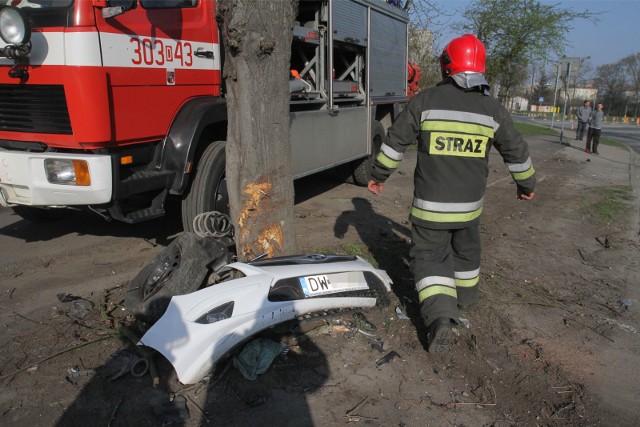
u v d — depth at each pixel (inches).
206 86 199.9
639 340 144.6
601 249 229.3
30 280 173.6
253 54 134.3
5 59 157.8
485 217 277.4
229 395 110.9
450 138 123.0
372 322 143.6
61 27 149.2
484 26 906.1
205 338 110.6
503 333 144.3
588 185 396.2
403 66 375.6
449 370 124.3
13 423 101.9
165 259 145.2
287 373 119.0
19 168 164.7
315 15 256.4
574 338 144.1
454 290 127.7
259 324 116.5
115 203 165.8
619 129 1542.8
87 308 149.7
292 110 244.5
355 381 118.0
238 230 149.2
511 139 126.3
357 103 312.7
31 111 161.0
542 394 117.2
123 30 160.2
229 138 144.9
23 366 120.6
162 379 115.3
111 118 159.2
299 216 262.5
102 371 117.7
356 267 139.1
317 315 128.2
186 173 181.8
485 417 108.4
